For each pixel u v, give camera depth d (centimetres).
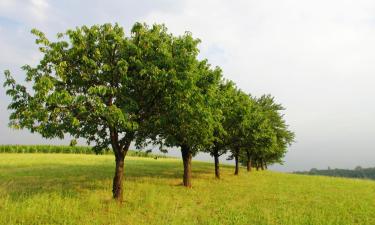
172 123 1978
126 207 1669
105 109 1525
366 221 1675
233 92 3384
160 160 6569
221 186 2742
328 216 1734
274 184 3148
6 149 6862
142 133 2000
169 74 1642
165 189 2298
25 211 1398
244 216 1652
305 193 2589
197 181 2959
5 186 2134
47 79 1398
